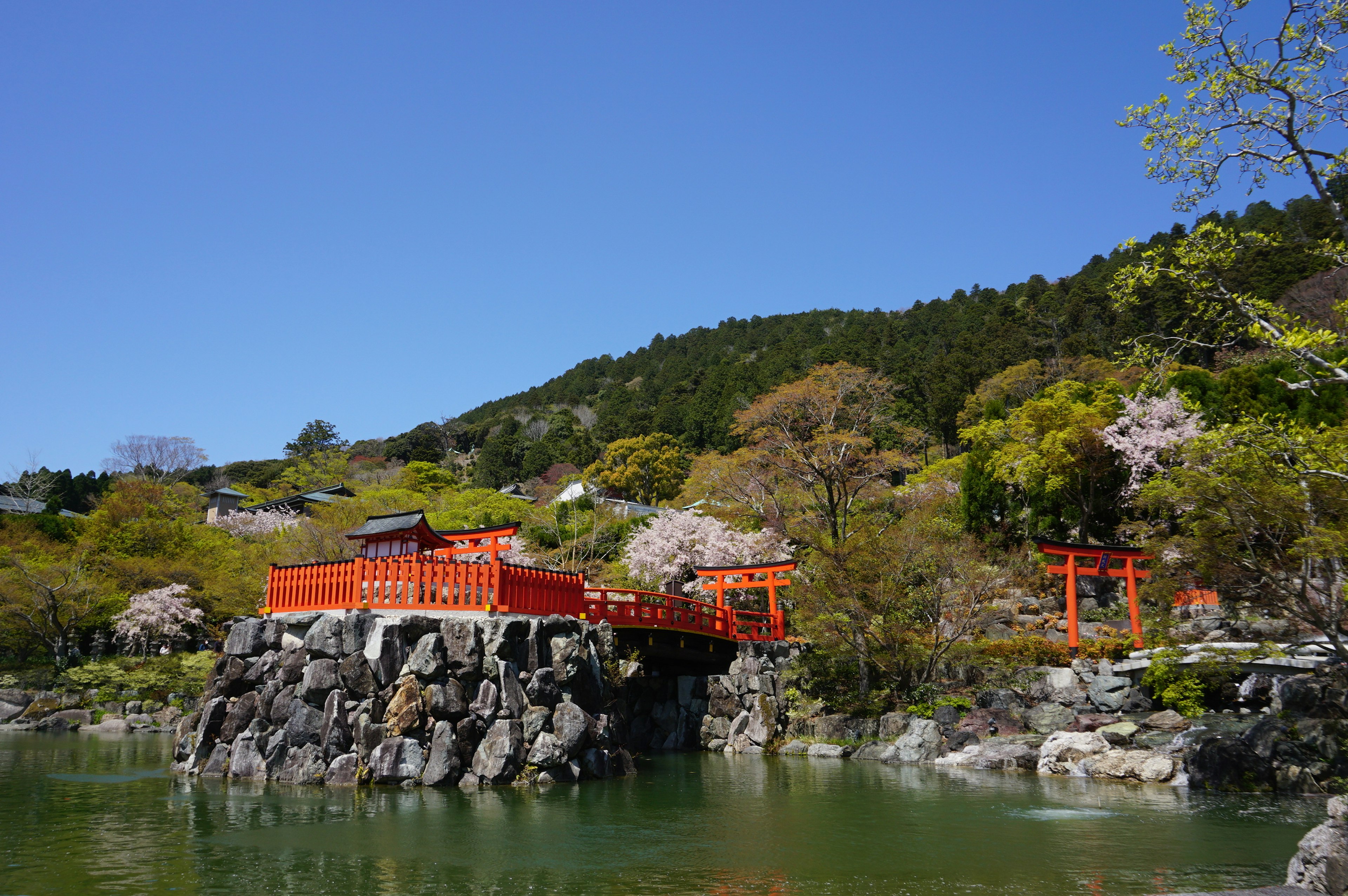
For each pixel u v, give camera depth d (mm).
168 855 12781
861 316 150750
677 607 28641
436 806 16547
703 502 46531
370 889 11125
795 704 30062
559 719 19781
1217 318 15070
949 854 13461
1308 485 14891
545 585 21359
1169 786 20547
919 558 28406
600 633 22500
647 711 32031
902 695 28703
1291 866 11570
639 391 135750
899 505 42562
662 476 78562
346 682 18703
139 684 39062
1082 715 25031
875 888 11445
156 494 58750
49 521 54969
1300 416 32406
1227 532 15984
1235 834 14992
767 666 30500
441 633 19109
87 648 47781
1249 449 15109
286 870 11977
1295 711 20797
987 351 76688
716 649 31266
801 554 36219
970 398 64938
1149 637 20672
